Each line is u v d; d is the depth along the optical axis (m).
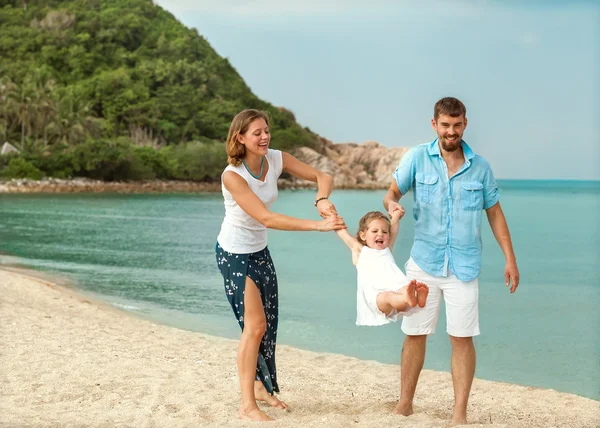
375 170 151.25
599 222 50.50
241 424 4.41
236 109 137.12
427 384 6.81
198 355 7.66
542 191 163.88
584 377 8.23
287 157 4.98
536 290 16.22
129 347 7.79
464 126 4.61
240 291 4.74
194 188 106.88
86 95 121.06
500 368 8.66
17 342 7.45
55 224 36.88
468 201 4.69
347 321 11.33
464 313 4.69
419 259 4.79
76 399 5.41
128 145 101.94
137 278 16.16
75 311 10.76
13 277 13.48
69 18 144.62
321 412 5.19
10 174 83.75
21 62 130.75
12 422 4.63
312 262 21.75
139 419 4.80
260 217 4.54
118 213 49.66
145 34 154.12
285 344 9.65
